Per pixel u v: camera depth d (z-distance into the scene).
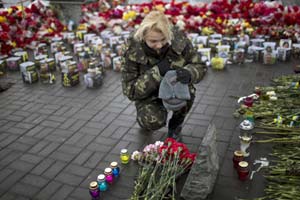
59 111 4.90
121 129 4.38
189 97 3.44
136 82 3.55
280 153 3.67
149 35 3.21
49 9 8.52
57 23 8.47
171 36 3.31
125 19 8.24
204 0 9.09
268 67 6.01
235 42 6.77
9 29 7.46
